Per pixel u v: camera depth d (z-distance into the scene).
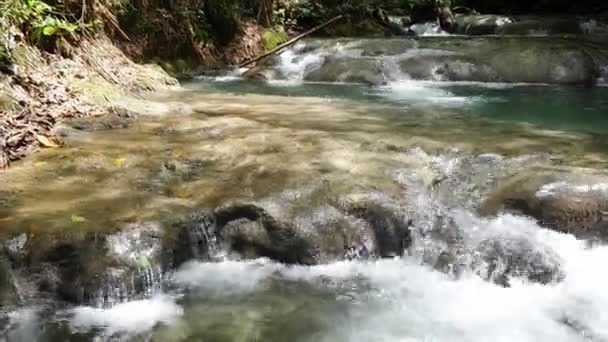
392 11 16.44
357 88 8.80
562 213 3.68
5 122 4.99
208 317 3.04
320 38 11.93
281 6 13.22
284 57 10.53
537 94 8.12
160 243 3.36
